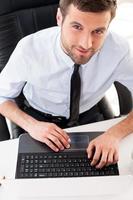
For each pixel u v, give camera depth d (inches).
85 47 34.7
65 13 34.1
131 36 94.3
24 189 32.0
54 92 46.4
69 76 44.1
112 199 31.1
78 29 33.8
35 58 43.3
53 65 43.2
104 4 31.8
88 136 38.8
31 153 36.3
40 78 44.6
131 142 38.3
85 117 50.5
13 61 43.7
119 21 106.0
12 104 45.6
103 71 45.0
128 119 41.3
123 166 35.0
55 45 42.0
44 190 31.9
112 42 43.9
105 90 48.8
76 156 35.7
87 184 32.5
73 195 31.4
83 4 31.6
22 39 45.1
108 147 36.1
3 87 45.3
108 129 39.9
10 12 46.8
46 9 48.4
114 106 54.8
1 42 48.0
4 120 44.8
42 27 49.2
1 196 31.3
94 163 34.6
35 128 39.6
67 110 48.1
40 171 34.0
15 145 38.1
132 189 32.0
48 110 49.2
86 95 47.4
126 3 117.3
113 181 32.9
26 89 47.4
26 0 46.8
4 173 34.4
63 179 33.1
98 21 32.7
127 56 44.6
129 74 45.8
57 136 37.6
